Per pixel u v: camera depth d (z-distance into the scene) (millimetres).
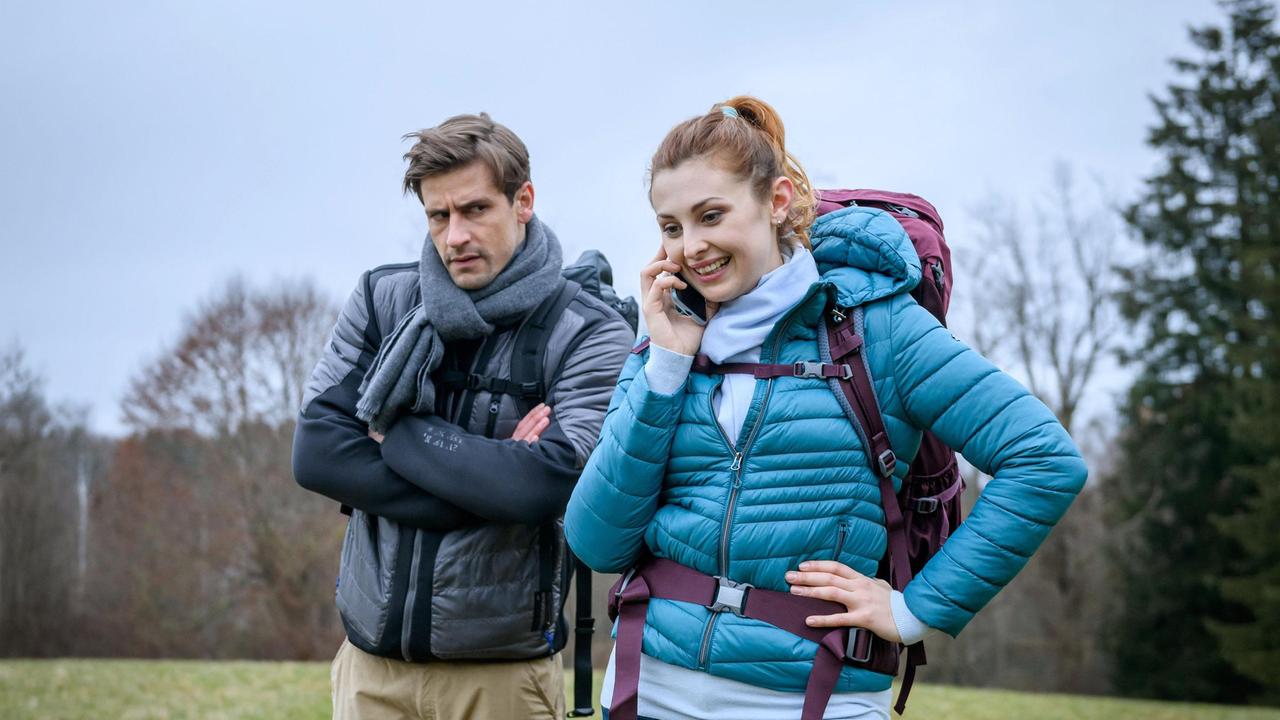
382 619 2697
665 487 2092
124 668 10109
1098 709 10328
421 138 2721
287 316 22047
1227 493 20969
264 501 22047
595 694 7293
